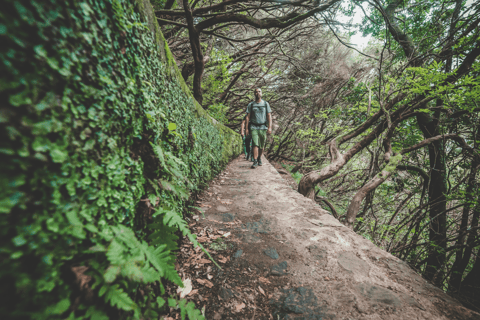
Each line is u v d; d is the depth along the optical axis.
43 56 0.72
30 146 0.67
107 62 1.12
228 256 2.23
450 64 6.41
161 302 1.28
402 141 7.65
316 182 6.41
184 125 2.89
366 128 7.09
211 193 4.18
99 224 1.02
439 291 1.77
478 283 5.20
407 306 1.61
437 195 6.45
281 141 16.28
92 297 0.80
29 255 0.65
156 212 1.55
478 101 4.56
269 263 2.13
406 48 6.56
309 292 1.76
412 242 6.03
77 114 0.89
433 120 6.45
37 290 0.65
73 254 0.83
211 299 1.68
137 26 1.56
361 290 1.77
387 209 9.00
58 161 0.75
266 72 11.38
